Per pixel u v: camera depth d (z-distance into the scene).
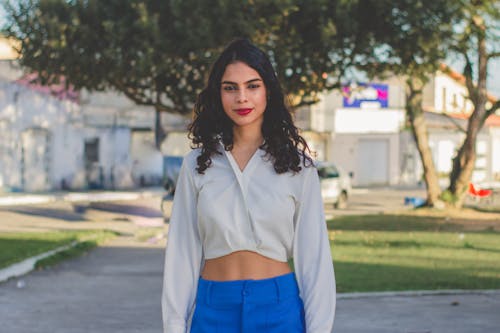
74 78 19.91
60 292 10.23
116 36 18.19
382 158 47.75
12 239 16.02
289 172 3.24
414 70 20.17
